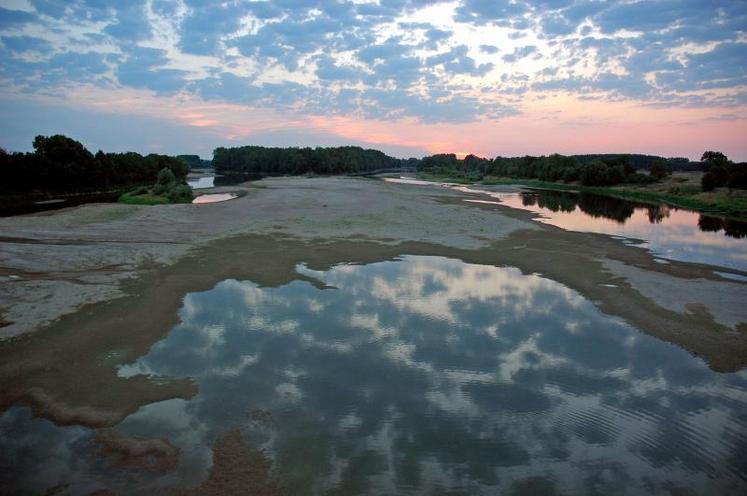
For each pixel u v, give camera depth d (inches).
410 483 350.0
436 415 438.0
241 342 578.6
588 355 563.5
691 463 381.7
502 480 356.8
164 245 1050.1
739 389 493.0
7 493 332.2
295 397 461.4
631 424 432.1
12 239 1064.2
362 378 501.0
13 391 456.4
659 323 651.5
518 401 465.1
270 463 367.9
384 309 697.0
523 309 706.8
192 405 442.9
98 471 356.5
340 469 362.9
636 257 1031.6
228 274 848.3
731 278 873.5
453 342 592.4
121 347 553.0
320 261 949.8
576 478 361.4
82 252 950.4
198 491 337.7
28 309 646.5
